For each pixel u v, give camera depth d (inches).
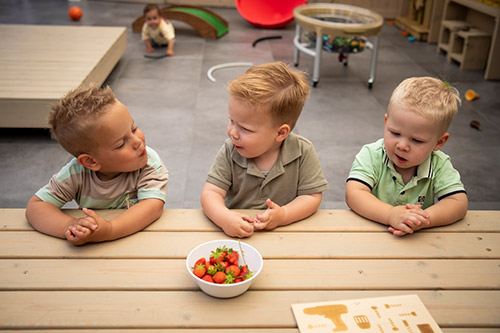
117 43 160.7
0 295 37.6
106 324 35.0
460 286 40.0
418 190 55.3
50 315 35.7
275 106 44.6
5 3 243.6
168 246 44.2
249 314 36.3
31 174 99.5
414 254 44.0
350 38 156.0
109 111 44.8
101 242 44.5
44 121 109.9
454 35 177.3
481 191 99.0
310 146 53.0
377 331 34.7
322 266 41.9
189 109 135.0
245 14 224.2
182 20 201.3
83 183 50.4
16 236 45.1
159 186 49.7
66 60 135.0
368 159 55.7
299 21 155.3
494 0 161.6
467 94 147.4
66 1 253.1
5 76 119.9
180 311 36.4
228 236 46.1
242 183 52.8
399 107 48.0
